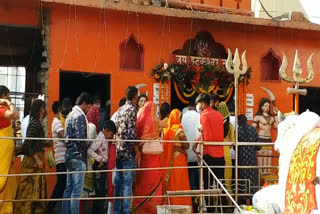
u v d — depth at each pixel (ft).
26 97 34.71
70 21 32.60
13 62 42.93
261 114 35.09
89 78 41.96
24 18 31.91
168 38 35.73
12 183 23.31
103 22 33.58
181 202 25.49
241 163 28.89
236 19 36.81
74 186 23.52
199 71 35.96
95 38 33.32
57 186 26.63
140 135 24.73
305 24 39.34
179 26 36.09
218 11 41.81
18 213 24.20
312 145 17.57
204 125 25.88
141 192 24.93
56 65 32.12
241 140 28.78
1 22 31.55
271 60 39.37
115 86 33.83
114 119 28.35
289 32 39.42
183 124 28.32
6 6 31.48
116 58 33.96
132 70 34.42
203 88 36.22
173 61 35.73
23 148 24.20
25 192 24.25
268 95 38.60
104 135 25.89
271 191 21.61
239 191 28.68
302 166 17.75
